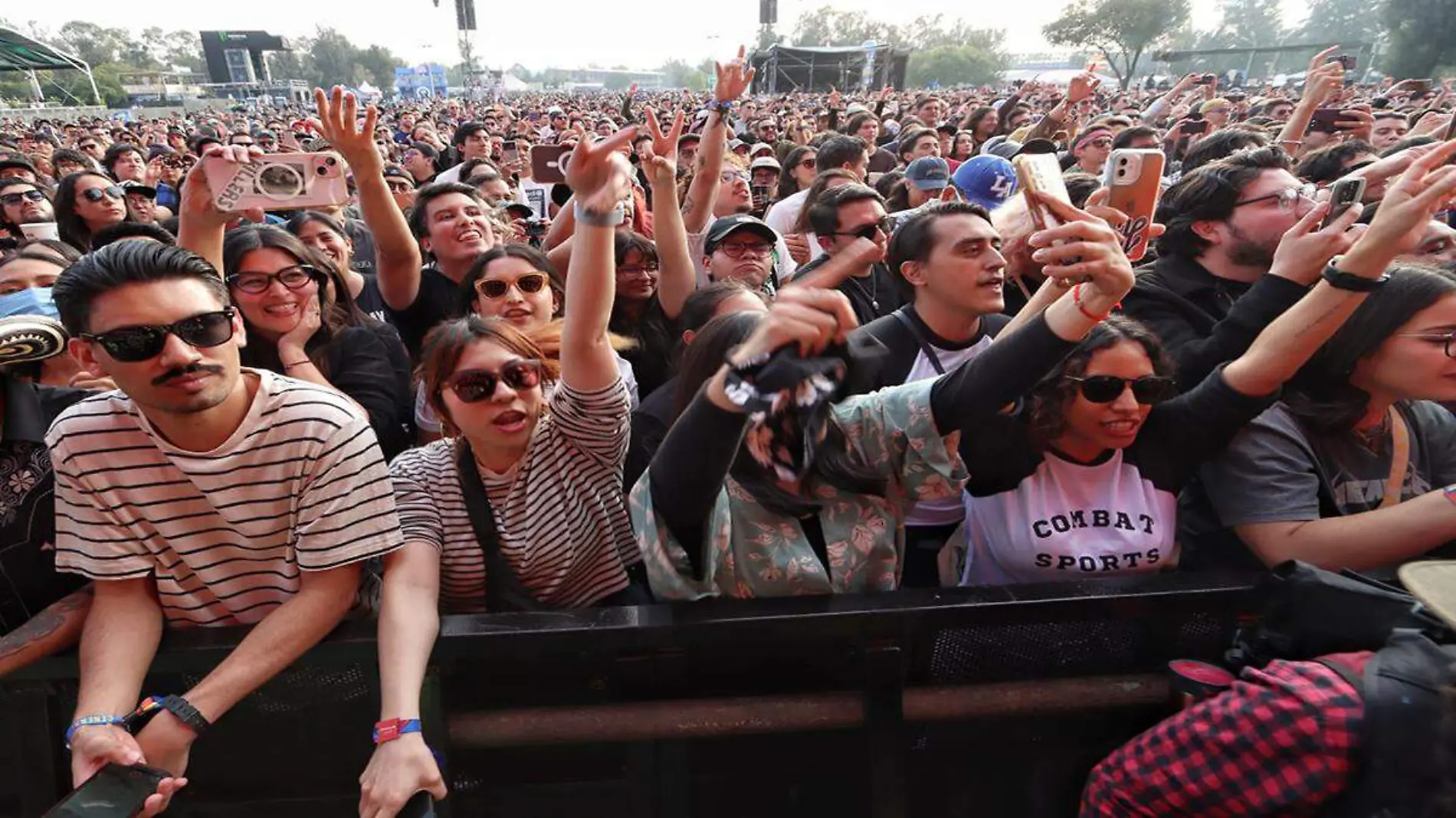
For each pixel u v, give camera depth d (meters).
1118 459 1.64
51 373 2.02
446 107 37.22
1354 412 1.58
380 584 1.67
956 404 1.31
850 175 3.85
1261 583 1.36
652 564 1.33
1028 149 5.52
